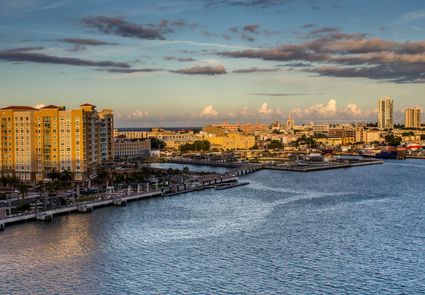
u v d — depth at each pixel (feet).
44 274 575.79
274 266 601.21
